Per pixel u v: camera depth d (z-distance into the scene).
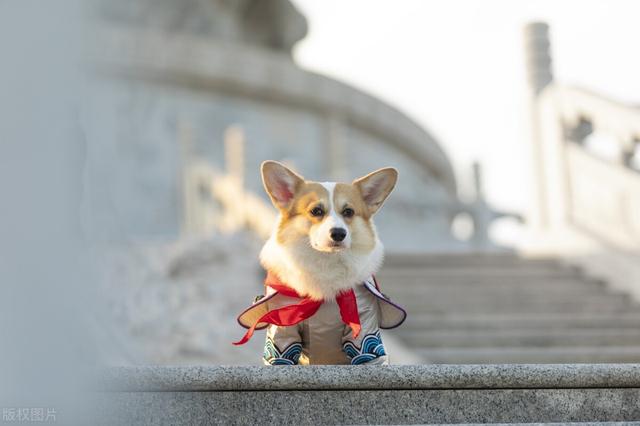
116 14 22.64
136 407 3.59
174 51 21.47
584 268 11.20
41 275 2.18
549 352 8.62
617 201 11.49
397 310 4.19
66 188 2.18
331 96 23.31
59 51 2.16
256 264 10.63
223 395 3.66
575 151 12.13
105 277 9.33
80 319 2.29
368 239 4.10
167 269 10.08
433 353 8.62
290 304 4.09
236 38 26.23
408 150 25.33
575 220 12.05
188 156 15.63
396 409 3.70
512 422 3.71
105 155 20.19
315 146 23.09
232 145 13.95
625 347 9.04
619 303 10.41
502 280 10.87
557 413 3.72
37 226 2.15
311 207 4.05
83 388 2.39
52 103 2.16
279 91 22.53
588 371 3.72
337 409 3.69
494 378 3.70
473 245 17.81
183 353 8.55
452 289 10.20
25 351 2.22
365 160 24.31
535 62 12.87
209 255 10.73
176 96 21.67
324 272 4.03
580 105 12.01
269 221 11.89
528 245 12.47
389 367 3.70
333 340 4.12
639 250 10.75
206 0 25.02
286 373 3.67
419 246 19.14
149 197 20.25
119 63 20.95
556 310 10.14
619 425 3.52
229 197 13.67
